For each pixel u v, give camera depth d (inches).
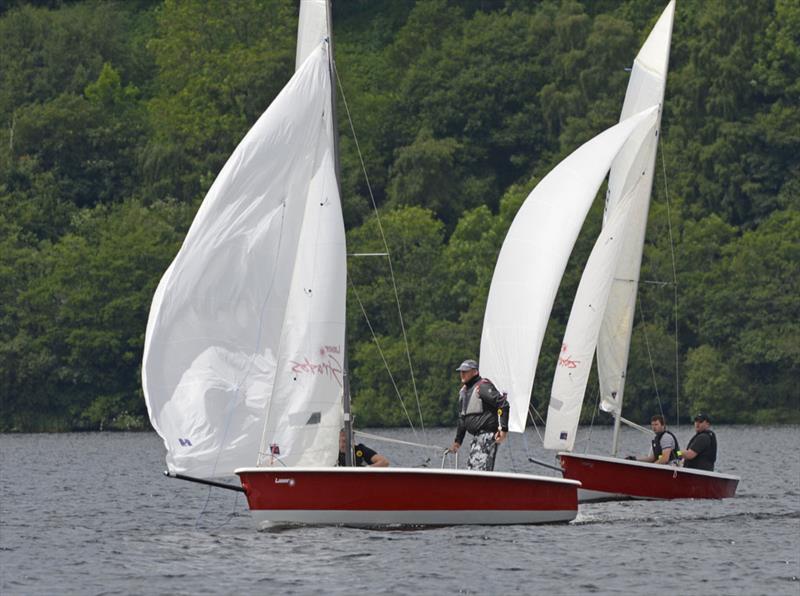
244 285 3486.7
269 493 3518.7
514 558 3267.7
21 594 2994.6
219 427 3452.3
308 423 3513.8
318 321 3531.0
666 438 4630.9
